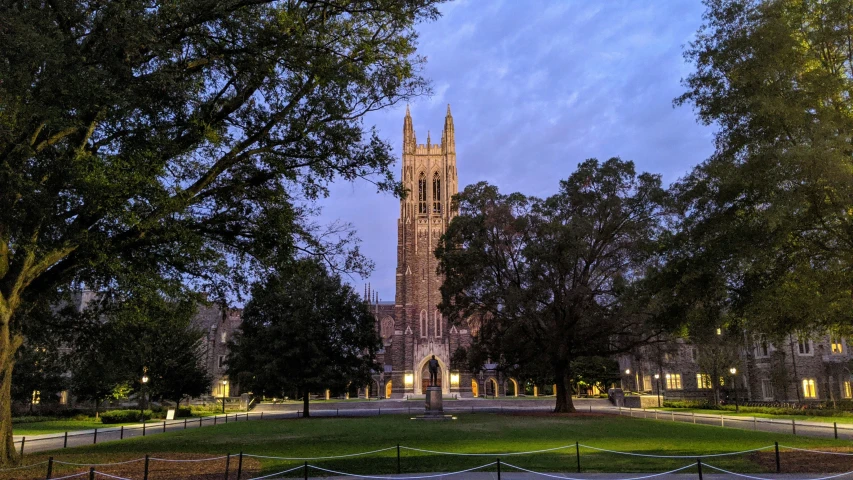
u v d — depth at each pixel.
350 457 19.38
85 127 17.94
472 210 52.12
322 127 19.80
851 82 21.27
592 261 48.62
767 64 20.02
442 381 100.00
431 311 102.94
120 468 17.44
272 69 18.33
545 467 17.06
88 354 27.88
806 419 40.81
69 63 15.36
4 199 15.62
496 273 50.84
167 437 29.11
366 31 20.06
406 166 109.81
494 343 51.34
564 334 47.03
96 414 56.28
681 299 23.80
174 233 18.45
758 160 19.80
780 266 21.42
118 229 18.20
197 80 18.56
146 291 19.94
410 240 106.25
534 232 49.09
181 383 58.62
